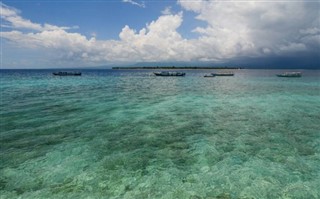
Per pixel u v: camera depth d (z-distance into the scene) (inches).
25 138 403.9
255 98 866.8
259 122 510.9
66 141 393.1
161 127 475.5
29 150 354.3
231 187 254.2
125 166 306.3
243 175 279.3
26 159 323.6
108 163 314.7
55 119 527.8
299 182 263.3
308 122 509.4
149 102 769.6
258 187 253.1
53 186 258.8
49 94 960.3
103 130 453.7
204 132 442.9
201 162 316.5
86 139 403.9
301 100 816.3
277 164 308.7
